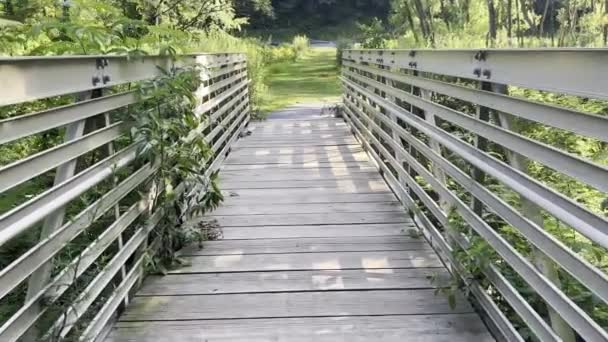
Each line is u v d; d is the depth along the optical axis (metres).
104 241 1.84
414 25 10.67
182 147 2.65
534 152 1.47
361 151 5.33
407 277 2.42
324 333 1.97
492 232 1.84
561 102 2.80
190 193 3.06
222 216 3.33
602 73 1.15
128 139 2.21
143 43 2.70
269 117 8.05
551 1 7.96
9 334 1.29
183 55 3.13
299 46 24.36
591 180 1.21
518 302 1.66
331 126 7.01
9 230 1.22
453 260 2.28
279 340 1.93
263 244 2.86
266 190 3.95
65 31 2.28
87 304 1.70
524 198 1.56
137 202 2.26
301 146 5.65
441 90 2.38
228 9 11.16
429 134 2.58
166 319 2.08
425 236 2.90
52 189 1.46
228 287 2.35
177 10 9.77
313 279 2.42
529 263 1.57
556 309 1.39
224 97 4.98
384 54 4.01
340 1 38.38
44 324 1.51
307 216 3.32
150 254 2.38
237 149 5.53
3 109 2.17
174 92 2.47
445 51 2.28
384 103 3.91
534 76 1.45
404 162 3.45
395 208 3.46
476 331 1.97
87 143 1.72
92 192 1.92
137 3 8.59
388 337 1.94
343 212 3.40
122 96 2.08
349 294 2.27
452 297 2.10
